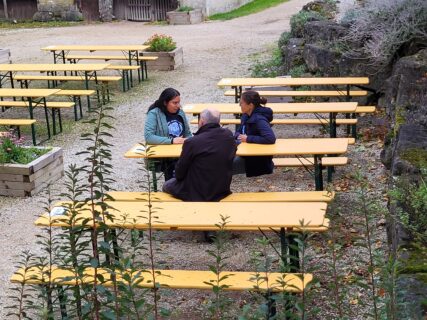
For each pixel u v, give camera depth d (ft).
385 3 39.86
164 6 92.27
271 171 25.98
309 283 13.21
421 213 18.13
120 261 14.33
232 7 96.53
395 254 15.65
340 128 37.32
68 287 15.60
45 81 55.42
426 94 30.89
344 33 43.52
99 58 54.44
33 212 26.84
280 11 91.76
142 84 51.85
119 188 29.37
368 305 16.99
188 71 55.98
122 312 13.66
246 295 19.30
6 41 77.10
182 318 18.39
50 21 94.32
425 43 37.63
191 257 22.25
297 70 46.01
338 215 23.26
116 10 94.63
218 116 22.39
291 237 18.57
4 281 21.12
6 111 45.57
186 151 21.97
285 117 39.96
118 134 38.60
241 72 54.34
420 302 13.97
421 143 22.91
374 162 30.89
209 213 18.99
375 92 39.37
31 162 28.68
